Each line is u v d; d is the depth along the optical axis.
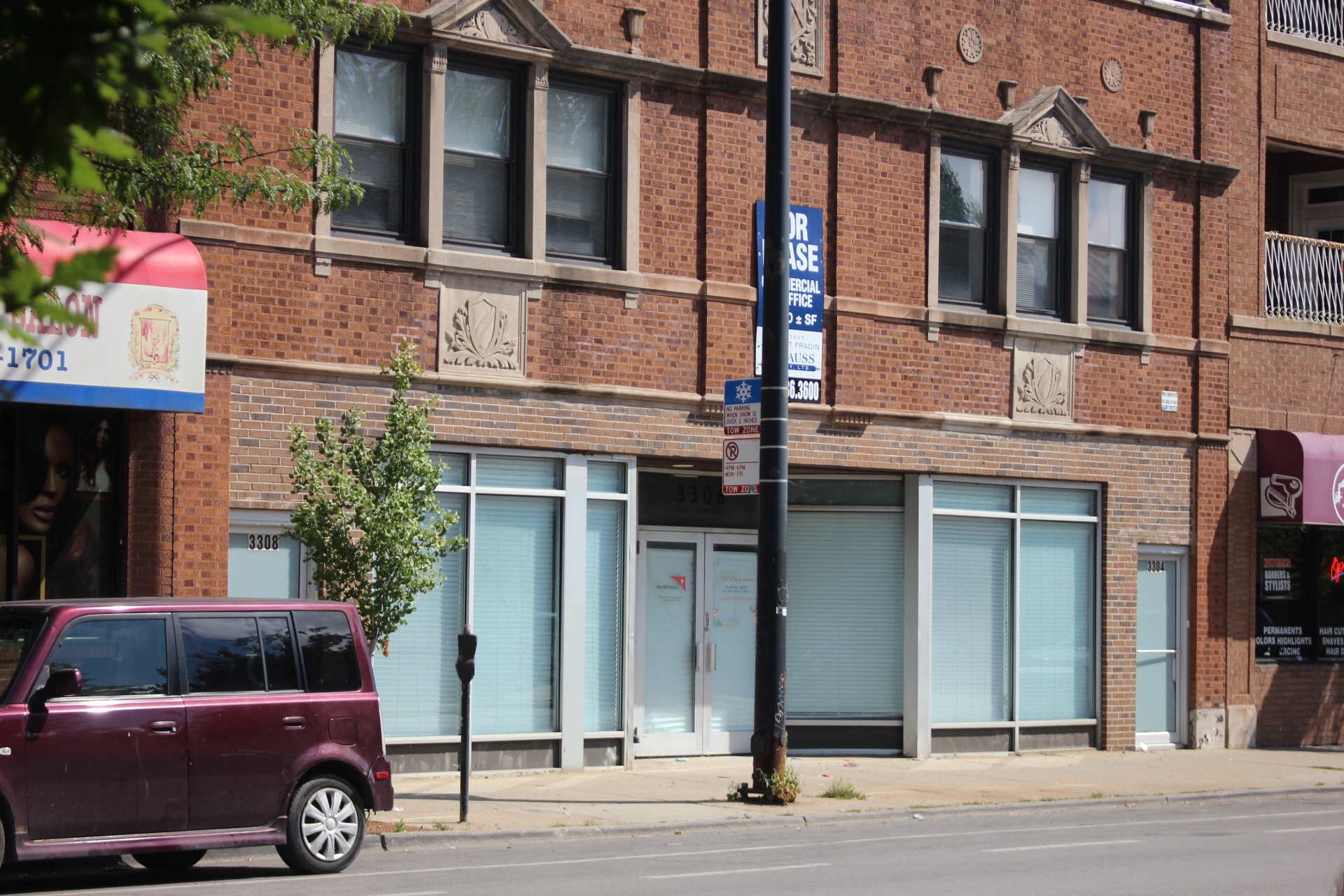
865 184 18.30
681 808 13.84
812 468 18.19
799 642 18.94
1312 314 22.42
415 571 12.48
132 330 12.70
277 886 9.63
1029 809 14.93
